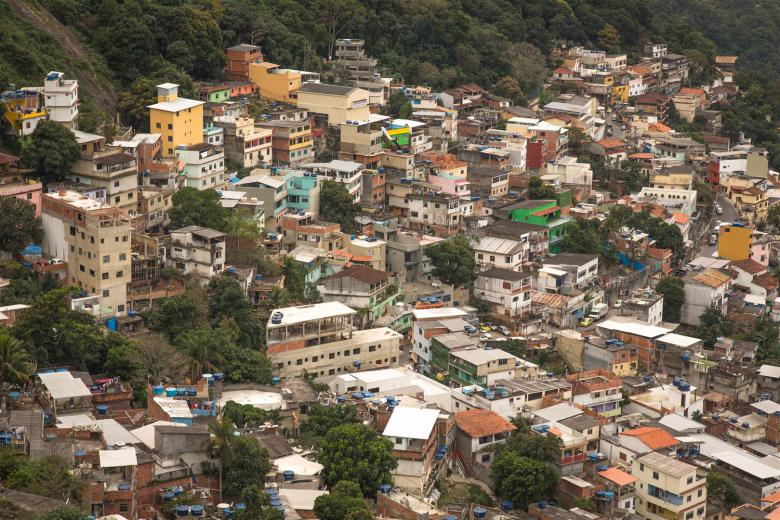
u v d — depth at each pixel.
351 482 178.38
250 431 191.12
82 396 183.25
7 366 184.50
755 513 197.62
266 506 166.38
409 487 186.75
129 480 160.88
